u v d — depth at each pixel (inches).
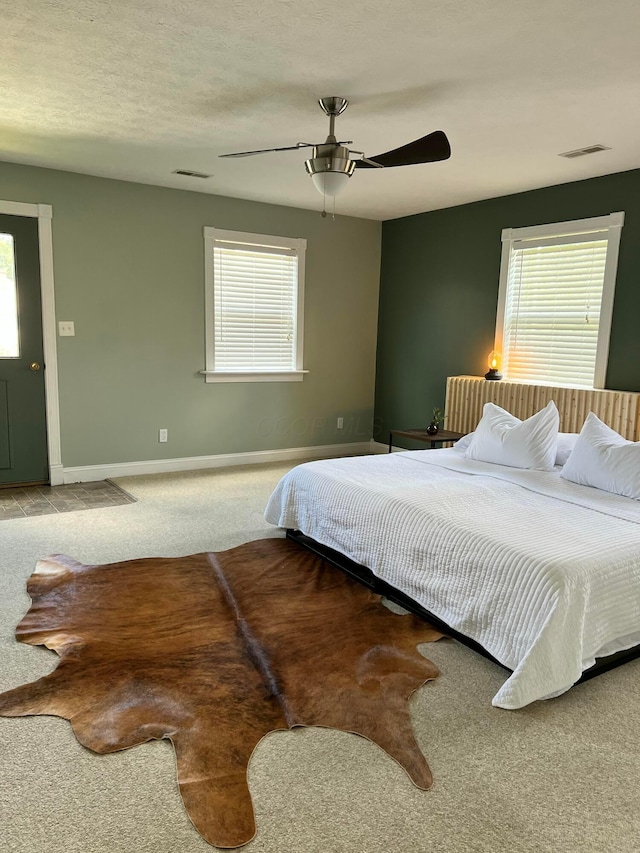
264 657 91.6
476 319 204.5
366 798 64.0
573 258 174.4
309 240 223.3
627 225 159.8
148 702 79.2
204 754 69.9
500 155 147.9
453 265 211.8
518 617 84.5
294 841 58.2
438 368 221.1
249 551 135.5
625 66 98.9
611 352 166.1
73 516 156.8
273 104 118.9
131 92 114.1
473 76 104.0
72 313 181.8
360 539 115.7
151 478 197.5
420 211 220.1
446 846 58.0
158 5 82.5
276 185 185.9
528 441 141.3
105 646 93.4
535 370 187.5
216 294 207.6
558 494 117.4
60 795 63.2
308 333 229.1
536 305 185.6
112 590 113.5
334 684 84.9
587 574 83.8
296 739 73.2
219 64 101.3
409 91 110.7
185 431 208.4
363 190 187.0
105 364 189.8
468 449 156.3
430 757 70.6
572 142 137.3
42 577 118.3
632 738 75.3
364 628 102.0
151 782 65.3
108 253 184.5
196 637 97.3
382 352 246.2
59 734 72.5
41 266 175.0
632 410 150.9
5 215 167.8
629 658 94.2
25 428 181.2
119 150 152.3
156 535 144.3
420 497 113.3
